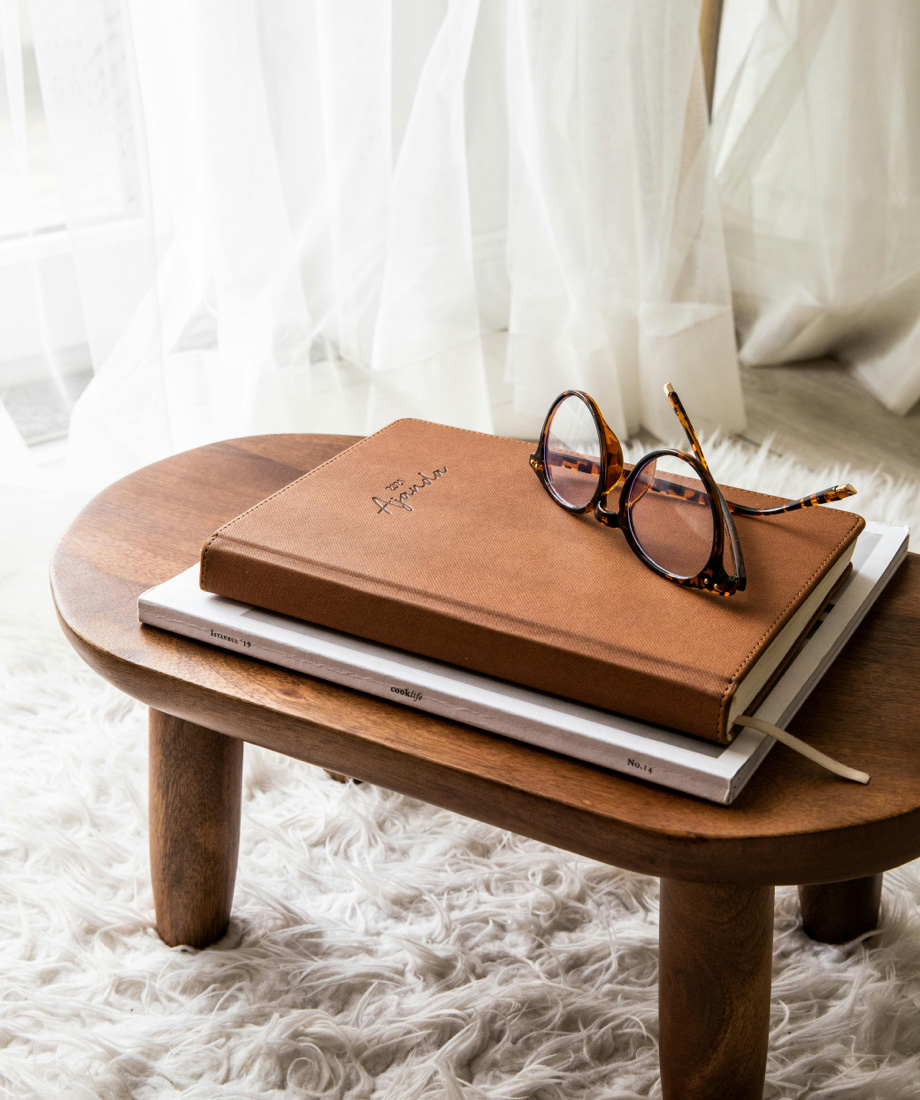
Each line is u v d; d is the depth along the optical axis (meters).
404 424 0.81
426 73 1.48
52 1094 0.71
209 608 0.64
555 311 1.67
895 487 1.59
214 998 0.79
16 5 1.23
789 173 1.92
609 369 1.71
